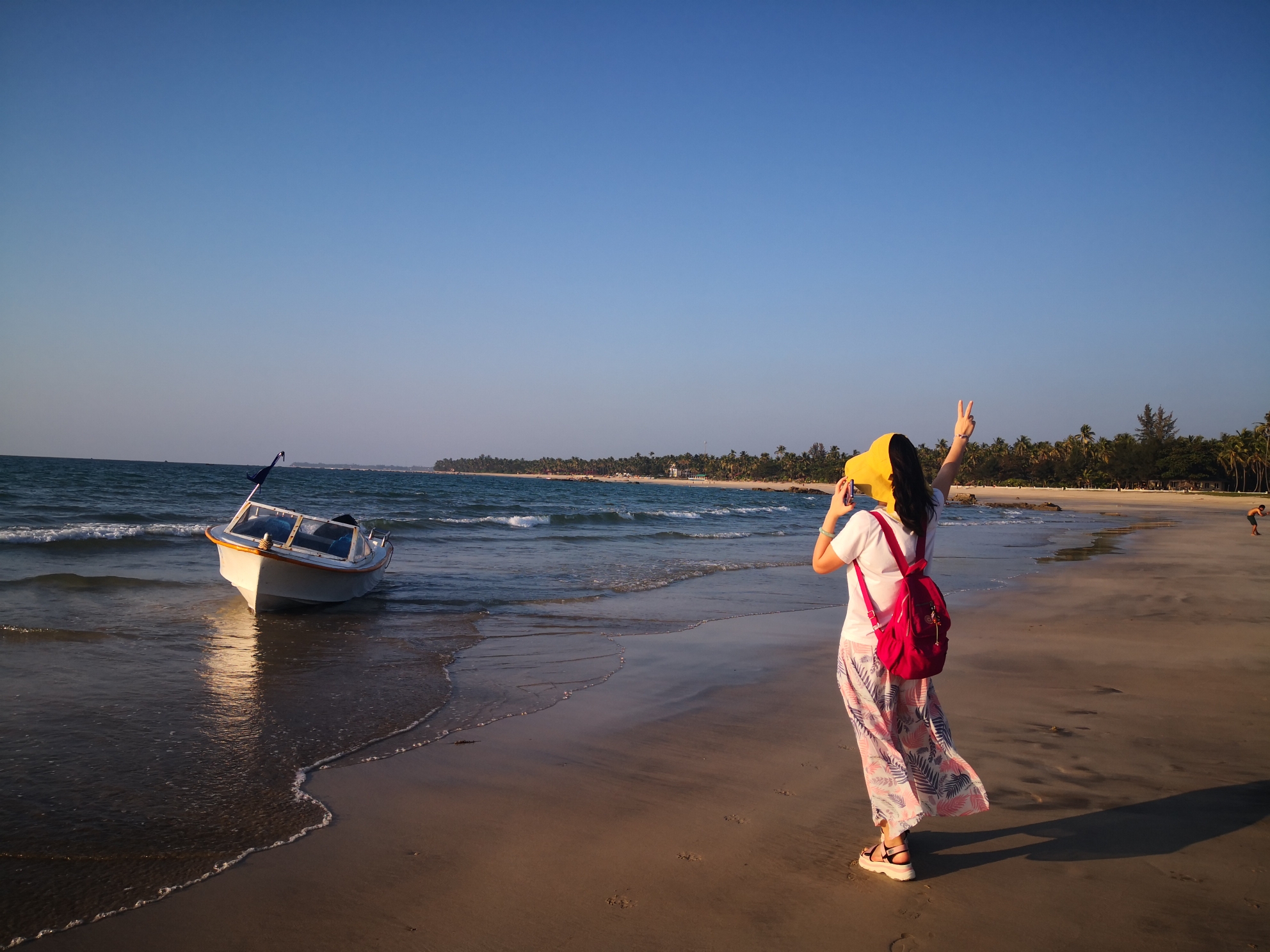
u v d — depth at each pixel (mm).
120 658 7512
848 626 3311
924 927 2904
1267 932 2836
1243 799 4172
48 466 81562
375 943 2861
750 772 4754
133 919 3035
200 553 15656
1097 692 6684
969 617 10922
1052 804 4113
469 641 9078
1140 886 3193
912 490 3184
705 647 8898
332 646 8664
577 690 6855
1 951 2803
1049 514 59000
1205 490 117750
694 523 35594
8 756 4855
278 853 3609
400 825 3938
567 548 21188
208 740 5297
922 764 3316
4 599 10188
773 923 2949
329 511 33781
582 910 3072
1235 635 9516
